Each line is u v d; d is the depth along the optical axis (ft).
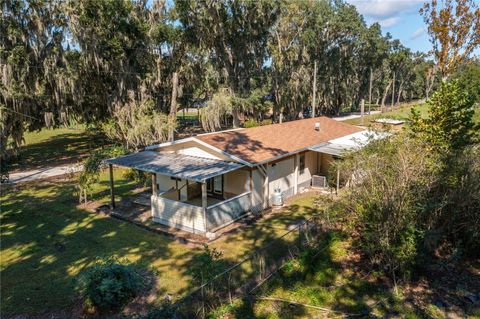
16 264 30.91
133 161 43.86
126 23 83.05
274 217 42.55
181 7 93.97
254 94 110.11
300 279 26.55
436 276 26.40
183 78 100.73
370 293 24.50
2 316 23.40
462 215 27.99
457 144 31.78
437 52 48.47
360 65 176.24
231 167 39.75
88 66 80.07
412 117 37.01
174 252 33.09
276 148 48.24
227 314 22.39
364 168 28.94
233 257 31.45
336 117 158.71
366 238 27.68
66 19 76.33
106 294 23.32
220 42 107.04
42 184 59.52
